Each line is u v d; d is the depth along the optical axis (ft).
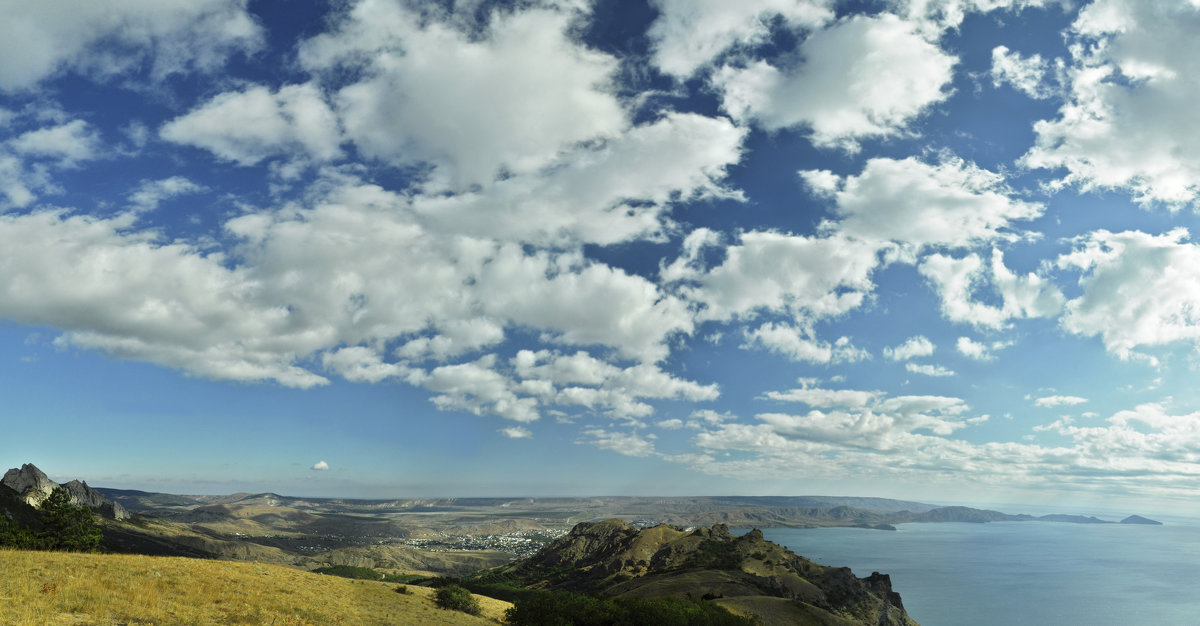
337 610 171.83
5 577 134.72
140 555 193.77
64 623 112.98
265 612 148.36
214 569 185.88
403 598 222.89
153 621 124.47
